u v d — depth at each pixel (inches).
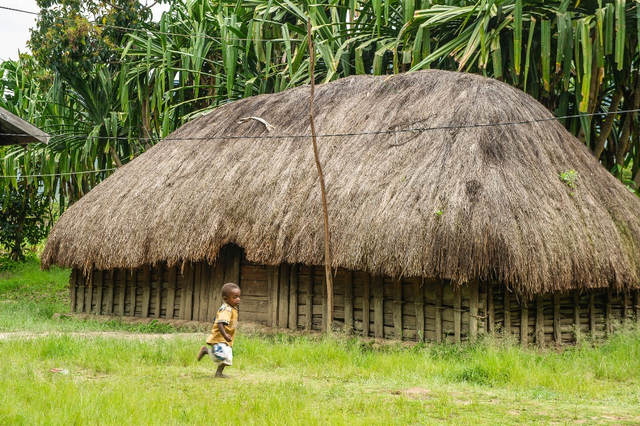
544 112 431.8
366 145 422.6
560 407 222.4
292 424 183.9
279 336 419.2
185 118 663.8
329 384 258.7
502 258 330.0
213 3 711.7
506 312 362.9
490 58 536.4
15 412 189.9
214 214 435.5
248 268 459.5
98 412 191.9
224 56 623.8
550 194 365.1
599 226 368.2
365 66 623.5
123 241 463.2
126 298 516.4
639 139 587.2
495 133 386.3
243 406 210.2
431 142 395.9
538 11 486.0
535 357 321.1
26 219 944.3
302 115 486.9
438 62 557.9
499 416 205.3
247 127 507.2
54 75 685.3
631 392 259.3
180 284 490.0
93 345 328.8
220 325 258.5
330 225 382.3
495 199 344.2
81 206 518.6
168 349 319.6
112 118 684.1
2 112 247.4
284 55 659.4
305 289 428.8
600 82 447.5
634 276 366.0
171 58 682.8
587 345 363.3
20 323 473.1
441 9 496.4
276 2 591.8
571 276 339.0
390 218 361.7
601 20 431.5
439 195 356.8
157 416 189.6
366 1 621.3
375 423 186.9
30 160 740.0
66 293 712.4
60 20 634.8
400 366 299.6
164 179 490.3
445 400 225.6
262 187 434.0
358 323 403.5
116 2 670.5
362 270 364.8
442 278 342.3
